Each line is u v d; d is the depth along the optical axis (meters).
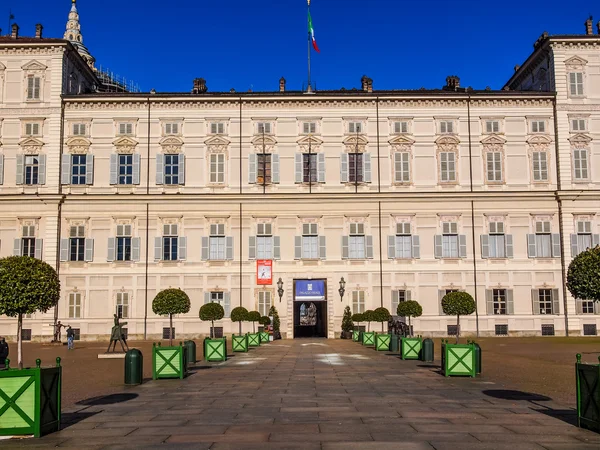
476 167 61.72
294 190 61.44
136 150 61.47
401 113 62.28
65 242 60.06
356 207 61.09
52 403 15.43
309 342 55.38
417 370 29.66
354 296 60.47
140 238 60.47
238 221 60.97
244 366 32.50
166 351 26.77
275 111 62.28
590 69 62.53
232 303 60.25
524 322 59.88
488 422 15.95
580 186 61.19
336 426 15.46
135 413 17.92
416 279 60.50
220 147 61.75
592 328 59.62
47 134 60.91
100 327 59.47
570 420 16.23
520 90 67.12
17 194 59.66
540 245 60.78
